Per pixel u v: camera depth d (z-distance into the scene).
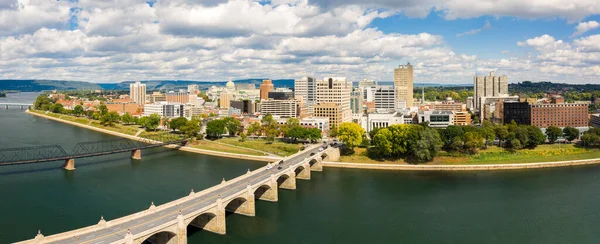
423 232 166.25
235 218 181.00
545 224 174.00
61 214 177.12
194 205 161.25
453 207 196.50
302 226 171.62
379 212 189.88
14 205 189.25
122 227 137.25
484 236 162.38
